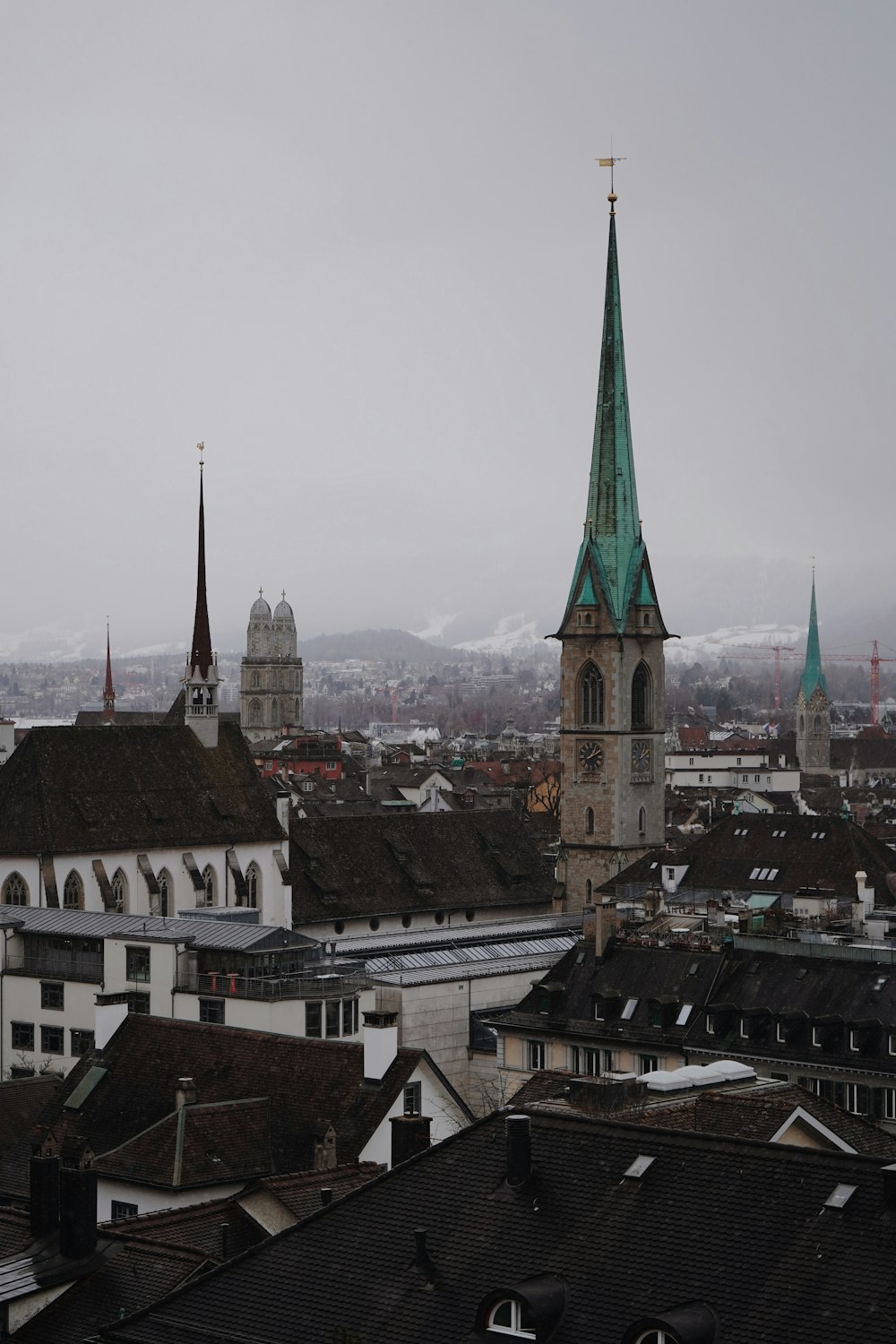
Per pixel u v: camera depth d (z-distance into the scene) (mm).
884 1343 54438
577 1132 65938
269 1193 80812
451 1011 157250
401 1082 100938
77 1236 74500
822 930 153250
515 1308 59188
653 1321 56188
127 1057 108812
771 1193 60875
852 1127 83750
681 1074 88500
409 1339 59906
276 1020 134000
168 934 146625
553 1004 145250
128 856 196375
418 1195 65812
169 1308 64562
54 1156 77250
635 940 148250
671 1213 61281
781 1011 134875
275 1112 101375
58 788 195125
